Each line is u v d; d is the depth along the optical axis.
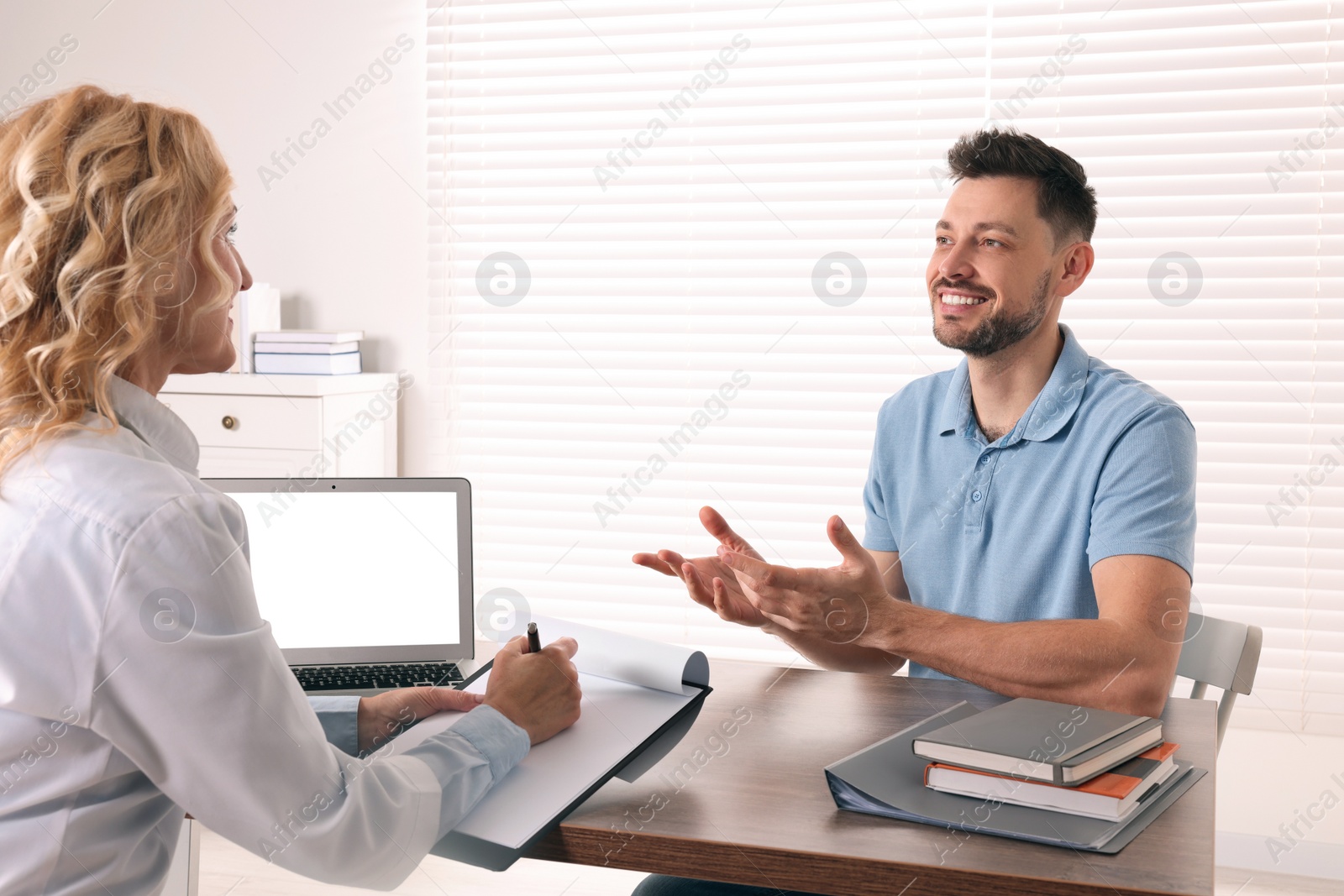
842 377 2.65
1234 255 2.37
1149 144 2.40
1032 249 1.47
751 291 2.68
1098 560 1.34
